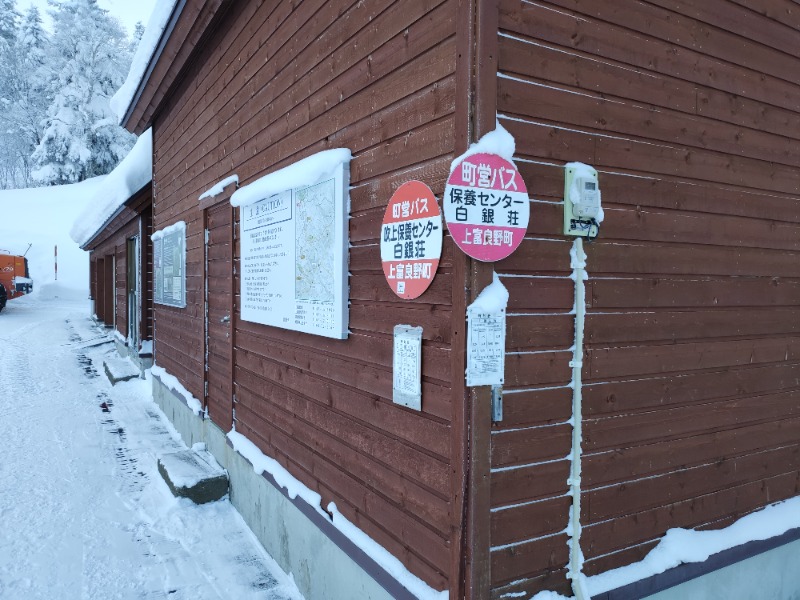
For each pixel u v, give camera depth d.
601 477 2.39
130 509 4.69
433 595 2.21
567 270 2.26
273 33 3.75
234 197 4.36
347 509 2.93
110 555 3.92
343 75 2.88
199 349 5.80
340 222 2.86
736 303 2.81
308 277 3.23
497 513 2.11
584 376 2.32
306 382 3.39
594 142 2.30
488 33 1.99
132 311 11.61
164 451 5.91
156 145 7.96
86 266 32.84
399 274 2.40
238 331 4.65
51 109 46.22
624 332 2.44
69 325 18.81
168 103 7.11
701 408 2.71
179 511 4.63
